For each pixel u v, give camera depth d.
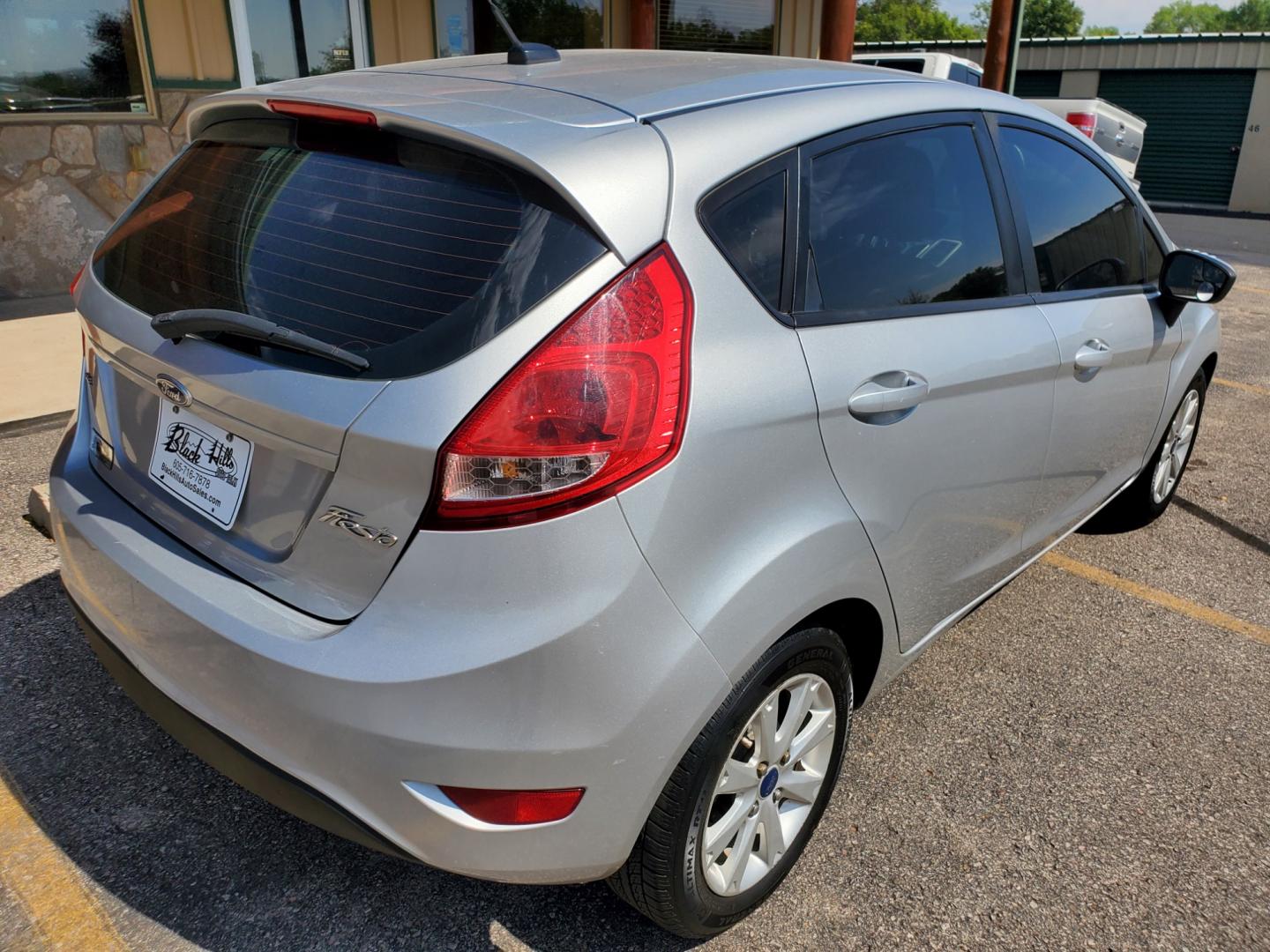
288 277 1.81
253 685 1.67
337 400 1.60
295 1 7.86
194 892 2.13
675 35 10.75
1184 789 2.60
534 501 1.55
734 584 1.74
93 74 7.01
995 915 2.17
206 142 2.23
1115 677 3.11
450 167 1.76
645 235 1.67
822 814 2.26
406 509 1.56
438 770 1.58
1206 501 4.58
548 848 1.67
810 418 1.88
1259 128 19.97
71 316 6.38
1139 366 3.25
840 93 2.21
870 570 2.08
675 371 1.65
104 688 2.75
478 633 1.55
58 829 2.27
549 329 1.57
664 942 2.07
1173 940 2.13
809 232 1.99
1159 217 18.97
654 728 1.66
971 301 2.44
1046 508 2.94
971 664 3.16
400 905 2.13
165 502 1.98
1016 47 13.24
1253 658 3.24
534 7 9.54
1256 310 9.07
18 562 3.32
